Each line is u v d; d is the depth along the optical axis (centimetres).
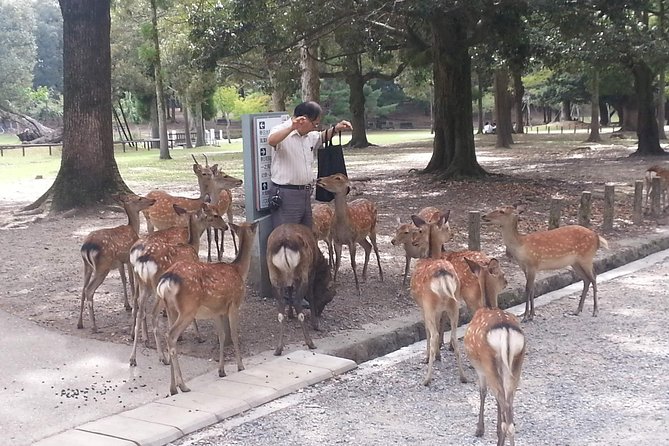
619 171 2366
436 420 582
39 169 3128
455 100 2166
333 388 651
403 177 2284
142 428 548
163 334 790
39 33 7519
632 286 1033
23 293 976
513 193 1881
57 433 547
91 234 805
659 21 2938
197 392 623
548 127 6172
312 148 867
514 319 508
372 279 1027
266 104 6203
